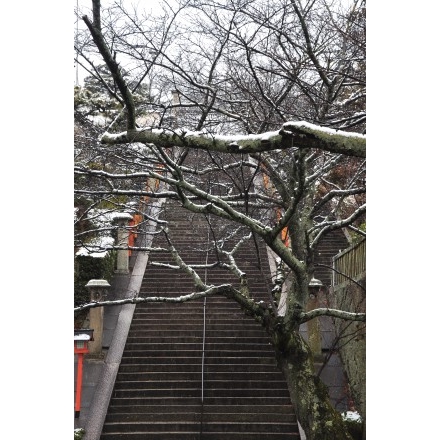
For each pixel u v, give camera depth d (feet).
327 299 40.19
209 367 38.22
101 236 48.24
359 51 26.96
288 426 32.89
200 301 46.19
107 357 38.99
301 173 20.89
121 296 46.34
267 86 27.02
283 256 22.95
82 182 35.76
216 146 17.89
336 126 26.66
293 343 23.66
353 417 31.24
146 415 33.81
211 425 33.01
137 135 18.25
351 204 52.01
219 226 44.29
